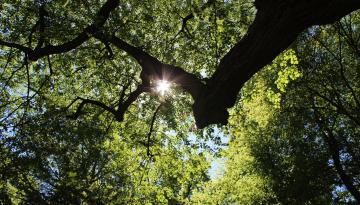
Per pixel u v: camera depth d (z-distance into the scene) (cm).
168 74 1086
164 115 1770
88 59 1639
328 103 2370
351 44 2203
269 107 2400
